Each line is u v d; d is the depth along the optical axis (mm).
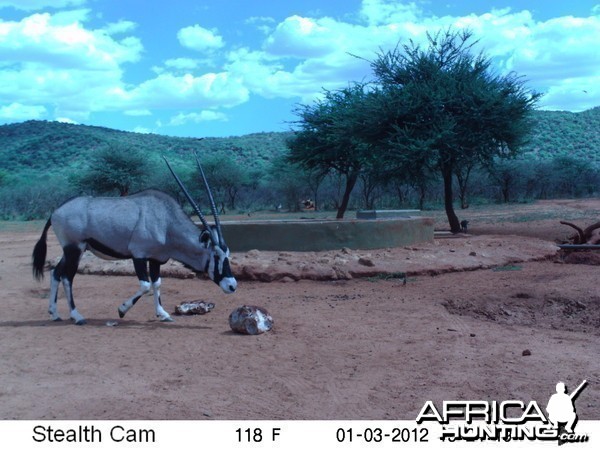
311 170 34531
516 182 55781
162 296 12031
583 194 57625
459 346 8141
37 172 98438
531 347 8094
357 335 8773
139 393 6328
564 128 105438
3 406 5953
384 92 24188
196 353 7879
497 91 22891
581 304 10195
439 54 24344
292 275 13344
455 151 22391
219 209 57969
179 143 114688
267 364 7398
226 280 9547
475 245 16406
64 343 8383
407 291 11961
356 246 15492
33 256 10094
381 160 23969
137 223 9609
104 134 122375
